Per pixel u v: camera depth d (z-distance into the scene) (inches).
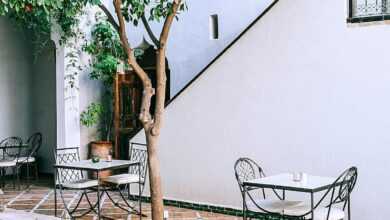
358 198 271.7
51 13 408.2
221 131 323.6
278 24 298.8
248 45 310.8
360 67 271.9
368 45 269.3
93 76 433.4
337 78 279.3
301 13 290.5
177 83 410.6
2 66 475.2
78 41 431.5
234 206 317.4
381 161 265.3
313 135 287.6
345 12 276.8
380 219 265.3
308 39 288.5
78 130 434.9
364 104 270.7
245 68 312.5
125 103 431.8
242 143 314.3
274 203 246.7
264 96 305.1
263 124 306.0
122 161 310.7
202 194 331.9
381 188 265.1
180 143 342.0
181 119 341.1
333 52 280.5
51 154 483.8
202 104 331.6
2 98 474.9
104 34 423.2
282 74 298.2
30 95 494.6
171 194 346.9
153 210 221.5
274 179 241.0
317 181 233.6
